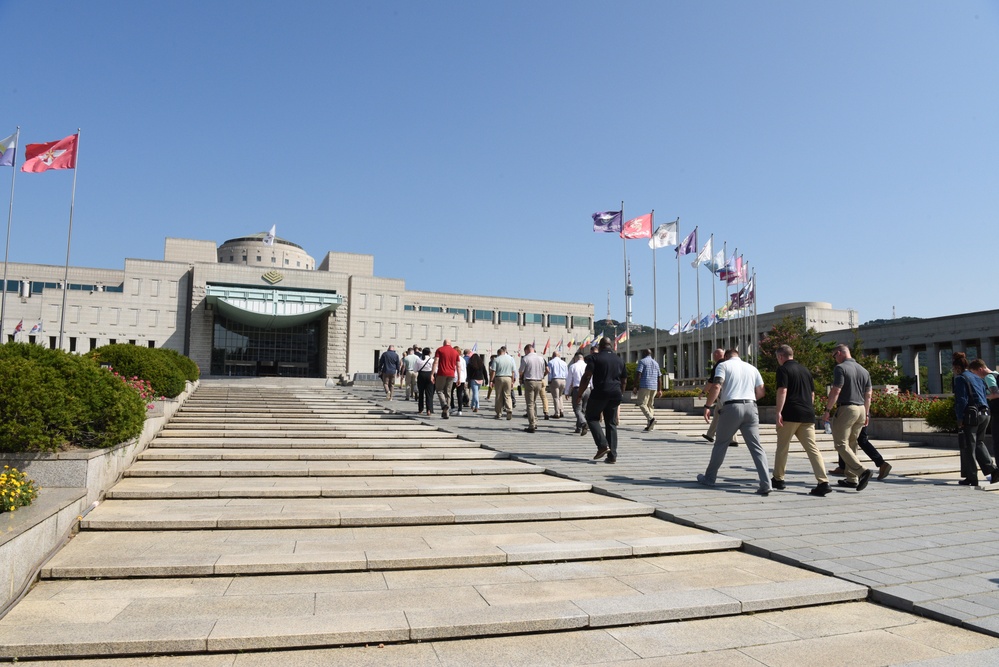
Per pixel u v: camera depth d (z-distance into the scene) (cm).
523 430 1482
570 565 535
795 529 651
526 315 8762
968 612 432
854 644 393
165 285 6881
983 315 4856
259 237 9319
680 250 3662
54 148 2862
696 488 863
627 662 363
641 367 1667
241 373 7212
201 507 695
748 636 404
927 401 1667
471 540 589
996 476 980
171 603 429
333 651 371
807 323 6812
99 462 714
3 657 350
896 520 709
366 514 662
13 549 430
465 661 360
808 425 860
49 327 6388
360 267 8075
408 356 2344
